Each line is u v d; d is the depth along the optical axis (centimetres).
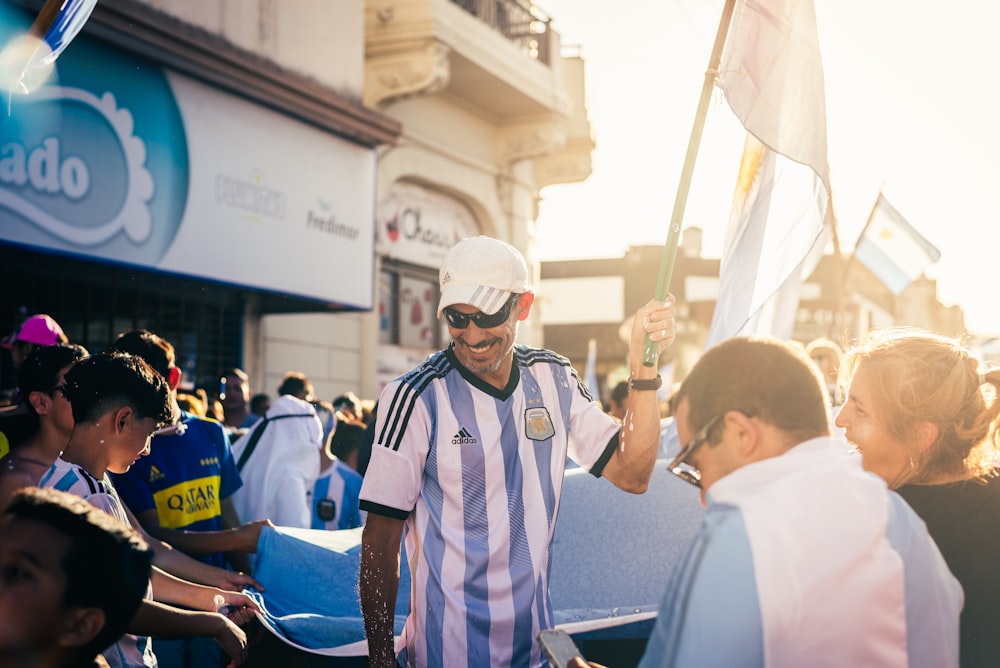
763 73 246
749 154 290
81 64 670
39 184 635
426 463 234
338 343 1135
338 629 300
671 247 232
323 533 342
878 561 144
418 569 234
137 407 241
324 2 919
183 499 368
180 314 861
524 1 1371
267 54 848
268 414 484
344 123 934
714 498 149
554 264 3575
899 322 3703
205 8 775
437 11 1122
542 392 244
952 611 156
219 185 798
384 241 1230
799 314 3234
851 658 139
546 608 236
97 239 682
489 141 1425
